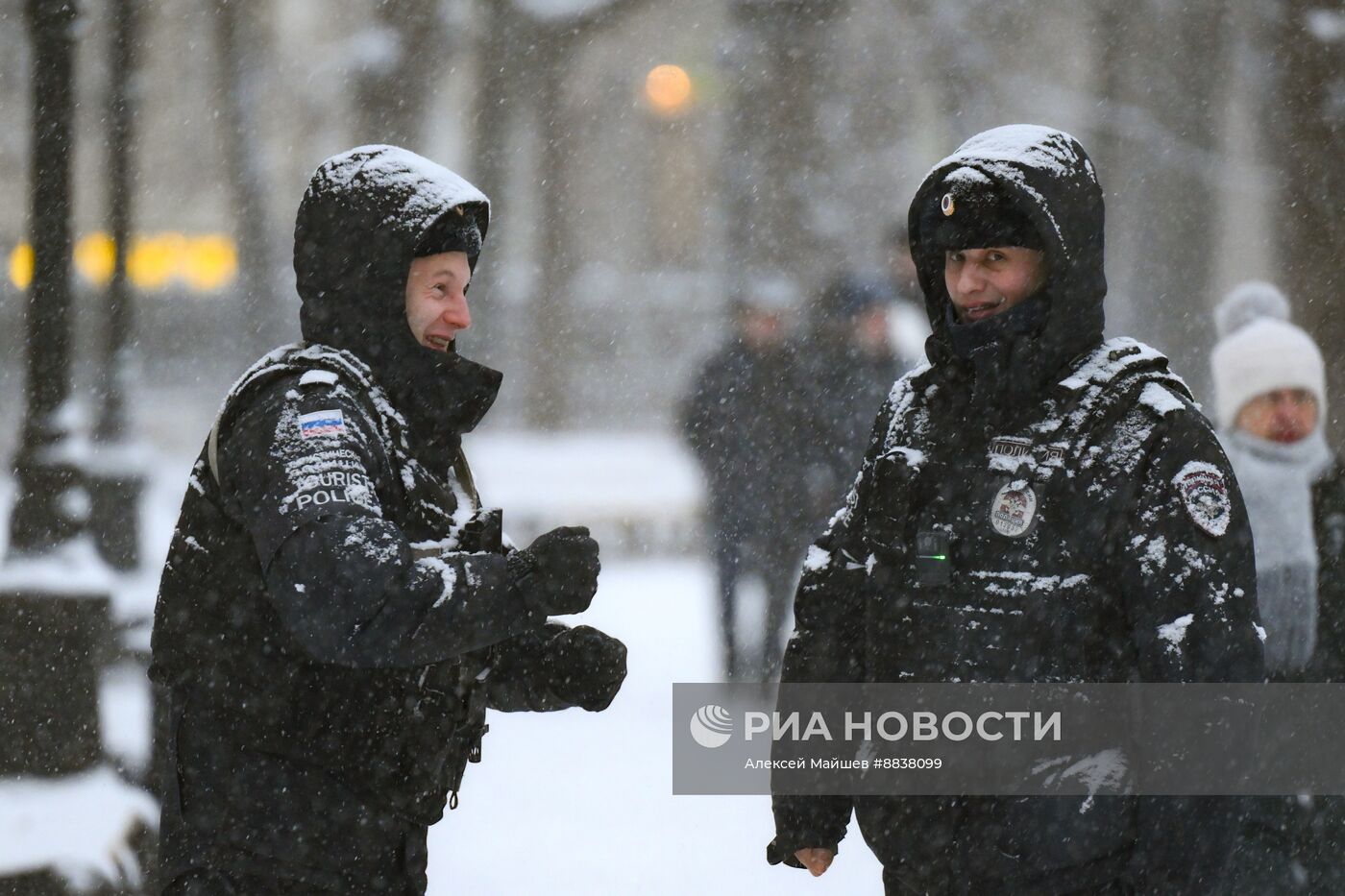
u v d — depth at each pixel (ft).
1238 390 62.34
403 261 41.57
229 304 358.84
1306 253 131.23
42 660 73.82
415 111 281.33
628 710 113.29
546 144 322.55
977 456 41.65
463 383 42.29
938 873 40.75
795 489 112.06
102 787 71.82
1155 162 260.21
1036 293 42.27
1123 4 249.34
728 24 281.13
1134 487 40.06
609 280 380.78
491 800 89.76
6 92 303.27
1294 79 133.49
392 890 41.34
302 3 343.05
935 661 40.88
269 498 39.11
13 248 319.68
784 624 112.68
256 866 40.34
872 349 112.16
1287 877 55.16
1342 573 58.70
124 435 117.60
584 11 284.82
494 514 42.39
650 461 254.47
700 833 83.35
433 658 39.19
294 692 40.50
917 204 43.50
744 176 286.25
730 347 112.68
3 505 192.44
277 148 339.16
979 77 277.23
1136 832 39.86
